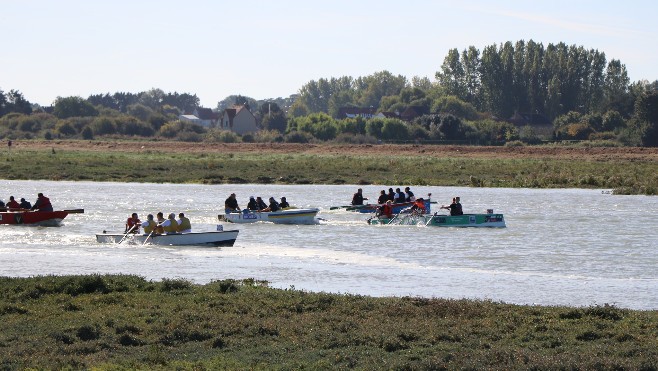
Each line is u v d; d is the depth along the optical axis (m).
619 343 41.41
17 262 67.44
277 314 47.16
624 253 73.00
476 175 166.88
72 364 37.28
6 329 42.91
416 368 36.84
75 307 47.88
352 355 39.16
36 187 140.88
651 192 136.12
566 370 36.66
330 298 50.69
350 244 79.00
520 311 47.84
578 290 56.59
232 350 40.25
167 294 51.88
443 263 67.81
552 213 106.75
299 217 96.69
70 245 78.00
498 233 87.00
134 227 80.94
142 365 37.28
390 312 47.41
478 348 40.44
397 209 102.44
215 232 77.44
